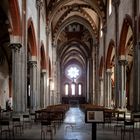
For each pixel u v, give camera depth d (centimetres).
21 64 2153
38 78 2995
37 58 2938
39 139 1360
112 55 3712
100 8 3912
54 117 1941
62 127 1925
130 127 1888
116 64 2962
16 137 1421
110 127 1917
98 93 4559
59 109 2591
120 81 2866
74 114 3441
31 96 2883
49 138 1399
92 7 4112
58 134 1556
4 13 2256
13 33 2116
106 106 3778
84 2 4216
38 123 2128
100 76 4488
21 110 2123
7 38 3098
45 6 3806
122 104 2853
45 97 3844
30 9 2547
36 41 2938
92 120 952
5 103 3762
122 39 2784
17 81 2123
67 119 2645
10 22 2103
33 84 2888
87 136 1476
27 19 2389
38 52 3022
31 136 1462
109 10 3575
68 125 2064
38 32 3025
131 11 2303
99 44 4575
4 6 2131
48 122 1322
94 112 958
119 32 2873
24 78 2205
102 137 1438
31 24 2639
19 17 2094
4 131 1492
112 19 3309
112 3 3225
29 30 2694
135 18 2138
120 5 2834
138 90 2036
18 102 2112
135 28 2136
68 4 4284
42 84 3800
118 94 2895
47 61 3928
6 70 3819
